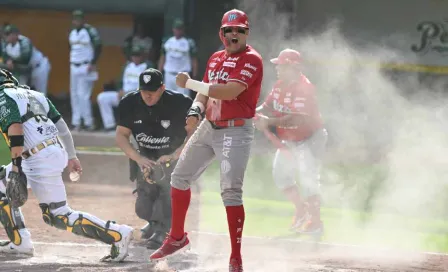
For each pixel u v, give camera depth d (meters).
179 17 63.03
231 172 21.48
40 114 22.91
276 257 25.73
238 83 20.83
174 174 22.67
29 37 71.38
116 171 46.12
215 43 64.50
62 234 28.86
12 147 22.03
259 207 36.81
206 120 22.05
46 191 22.77
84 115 59.34
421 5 66.19
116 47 69.88
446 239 31.38
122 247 23.12
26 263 22.80
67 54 72.00
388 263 25.69
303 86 30.14
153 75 24.91
